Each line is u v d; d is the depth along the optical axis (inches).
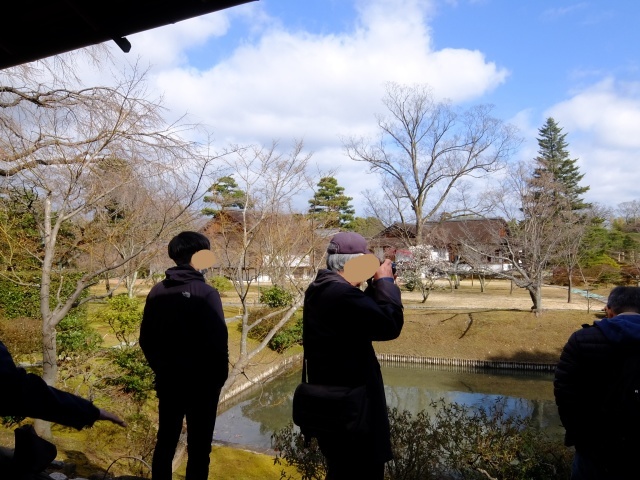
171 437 93.4
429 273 938.7
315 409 68.2
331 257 74.9
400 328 69.9
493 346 647.1
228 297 734.5
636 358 70.9
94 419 52.0
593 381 73.7
